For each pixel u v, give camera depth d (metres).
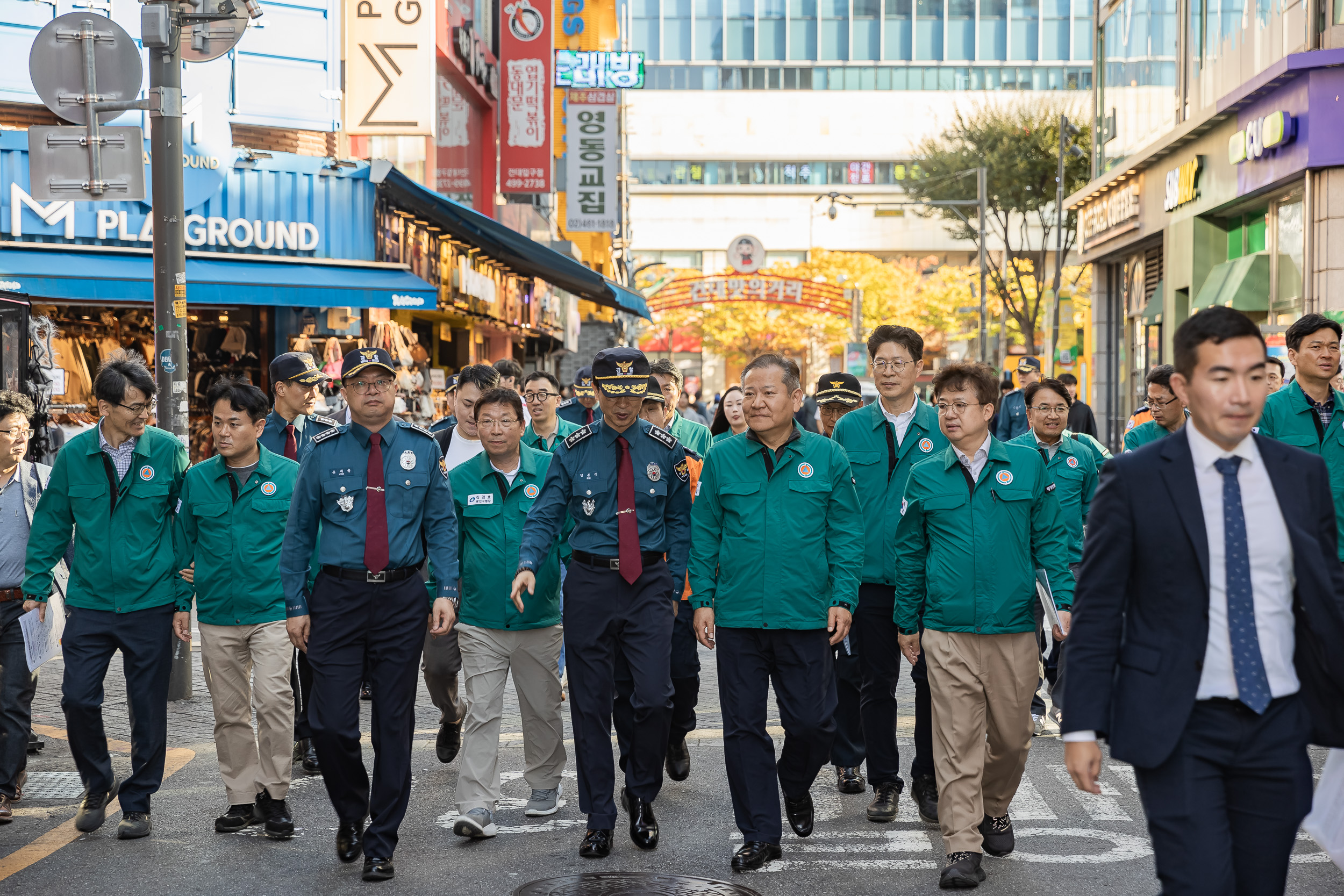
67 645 5.88
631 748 5.74
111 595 5.87
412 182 15.31
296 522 5.53
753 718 5.52
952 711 5.27
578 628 5.66
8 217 13.54
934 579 5.38
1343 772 4.35
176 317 8.88
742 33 80.31
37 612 6.11
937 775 5.29
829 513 5.57
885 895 5.03
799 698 5.55
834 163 80.31
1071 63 79.12
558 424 8.39
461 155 20.97
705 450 7.86
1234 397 3.33
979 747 5.26
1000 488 5.36
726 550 5.58
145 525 5.93
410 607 5.50
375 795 5.37
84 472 5.90
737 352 72.31
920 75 79.81
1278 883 3.40
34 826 6.08
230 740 5.98
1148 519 3.43
